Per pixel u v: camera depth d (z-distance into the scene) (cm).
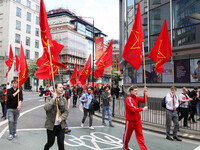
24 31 5012
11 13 4622
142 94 1611
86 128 827
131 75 1909
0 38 4638
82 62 7888
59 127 407
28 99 2411
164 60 696
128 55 587
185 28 1315
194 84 1229
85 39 8175
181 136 692
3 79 4409
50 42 527
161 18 1482
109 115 883
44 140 623
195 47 1230
